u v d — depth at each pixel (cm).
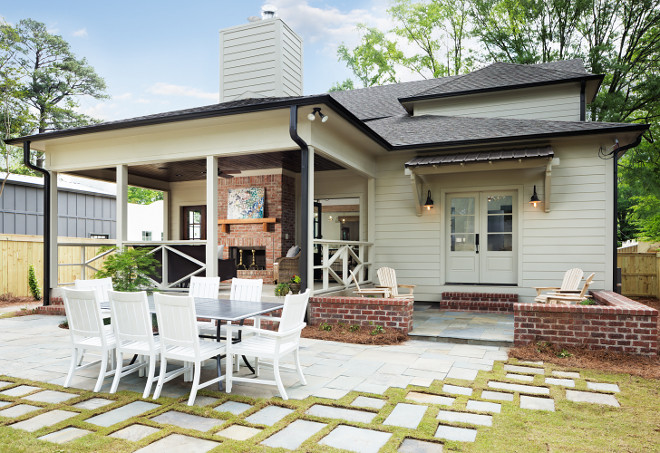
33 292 1052
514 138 805
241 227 1102
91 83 2388
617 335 525
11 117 1370
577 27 1639
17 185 1391
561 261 830
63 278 1145
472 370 472
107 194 1717
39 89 2158
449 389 412
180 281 788
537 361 507
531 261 852
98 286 523
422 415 346
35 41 2223
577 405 368
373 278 961
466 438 306
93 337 433
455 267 925
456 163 792
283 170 1073
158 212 1961
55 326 726
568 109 988
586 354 522
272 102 630
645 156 1365
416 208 920
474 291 888
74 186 1585
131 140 797
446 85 1124
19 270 1099
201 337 490
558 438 305
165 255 807
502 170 878
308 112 652
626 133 755
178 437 306
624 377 450
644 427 325
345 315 659
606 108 1419
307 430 319
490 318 760
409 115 1138
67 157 855
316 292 712
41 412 350
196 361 371
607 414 351
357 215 1761
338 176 1035
